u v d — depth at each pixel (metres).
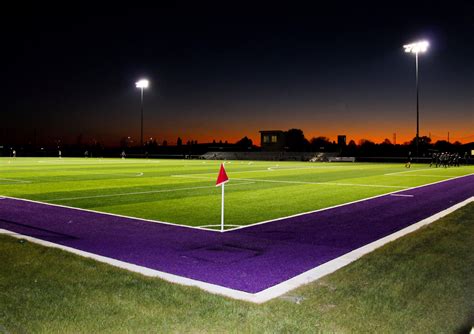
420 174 29.02
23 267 6.02
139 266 6.30
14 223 10.04
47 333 3.98
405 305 4.65
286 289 5.23
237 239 8.38
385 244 7.62
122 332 4.00
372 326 4.12
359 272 5.87
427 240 7.87
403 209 12.66
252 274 6.02
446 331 4.04
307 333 3.97
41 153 93.75
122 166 38.34
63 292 5.01
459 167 40.62
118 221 10.34
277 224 10.04
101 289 5.11
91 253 7.15
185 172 29.61
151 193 16.45
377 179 24.20
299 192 17.05
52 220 10.47
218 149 92.69
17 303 4.68
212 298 4.82
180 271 6.16
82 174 27.03
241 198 15.02
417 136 48.56
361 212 12.02
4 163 43.56
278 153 68.62
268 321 4.22
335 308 4.57
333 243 8.08
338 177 25.55
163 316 4.32
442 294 4.99
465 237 8.12
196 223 10.12
